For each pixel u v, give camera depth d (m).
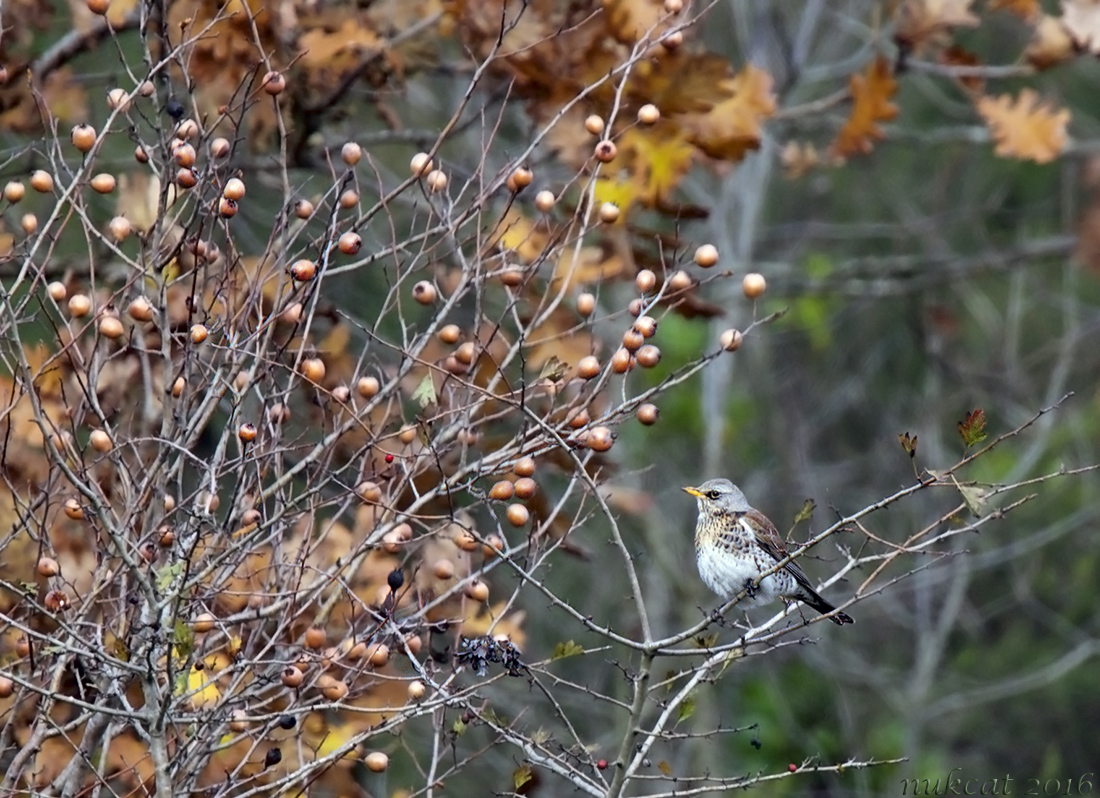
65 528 10.23
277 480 8.78
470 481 8.68
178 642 7.39
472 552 10.01
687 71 11.83
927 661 24.56
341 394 8.91
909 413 26.97
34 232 8.95
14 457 10.13
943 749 25.78
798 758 24.05
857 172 27.88
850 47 26.33
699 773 21.69
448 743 10.55
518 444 9.38
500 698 18.47
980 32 26.61
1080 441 25.77
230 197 8.38
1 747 8.62
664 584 23.08
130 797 9.43
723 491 12.30
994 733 26.53
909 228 24.92
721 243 23.11
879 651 27.05
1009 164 27.86
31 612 8.86
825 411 26.47
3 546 8.62
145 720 7.82
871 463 26.12
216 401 8.57
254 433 8.16
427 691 9.91
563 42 11.95
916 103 28.08
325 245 9.47
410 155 21.11
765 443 26.58
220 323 8.62
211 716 8.03
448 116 20.02
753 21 23.94
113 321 8.33
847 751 23.91
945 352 26.69
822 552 24.27
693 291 11.91
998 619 27.52
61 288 8.66
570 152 11.91
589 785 8.36
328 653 8.64
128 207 9.92
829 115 20.27
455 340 9.44
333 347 11.25
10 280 13.52
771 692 24.61
